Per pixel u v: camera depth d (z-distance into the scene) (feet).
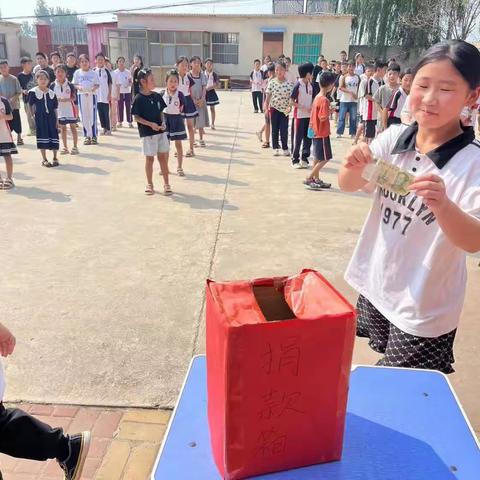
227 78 81.35
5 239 15.55
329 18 77.66
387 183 4.67
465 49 4.69
